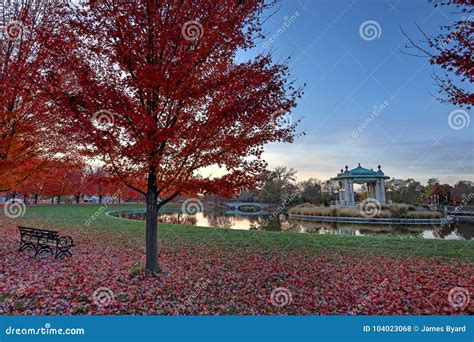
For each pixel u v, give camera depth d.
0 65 7.18
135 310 5.10
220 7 6.13
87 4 5.69
